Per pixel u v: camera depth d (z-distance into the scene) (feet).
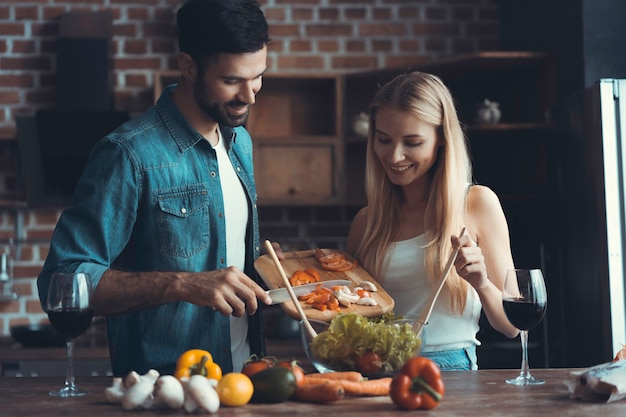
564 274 12.16
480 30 15.06
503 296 5.82
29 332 12.88
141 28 14.87
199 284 6.05
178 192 6.91
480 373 6.27
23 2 14.74
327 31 14.99
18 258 14.60
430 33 15.05
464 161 7.54
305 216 14.92
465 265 6.54
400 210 7.82
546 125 12.98
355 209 14.97
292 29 14.97
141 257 6.99
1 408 5.11
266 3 14.97
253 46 6.53
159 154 6.89
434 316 7.31
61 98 13.94
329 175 14.12
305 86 14.75
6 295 14.46
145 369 6.87
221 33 6.45
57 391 5.67
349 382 5.24
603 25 12.03
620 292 10.49
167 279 6.16
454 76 14.20
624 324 10.46
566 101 11.94
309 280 7.25
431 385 5.02
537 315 5.72
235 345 7.19
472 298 7.38
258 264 7.45
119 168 6.71
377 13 15.03
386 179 7.80
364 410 4.99
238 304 6.01
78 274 5.58
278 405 5.15
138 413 4.95
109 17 14.55
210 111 6.77
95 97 13.99
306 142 14.05
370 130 7.80
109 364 12.80
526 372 5.90
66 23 14.46
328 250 8.09
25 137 13.82
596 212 10.80
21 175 14.51
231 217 7.27
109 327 7.04
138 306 6.27
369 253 7.82
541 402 5.20
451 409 5.01
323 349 5.58
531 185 13.74
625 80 10.67
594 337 10.93
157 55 14.87
